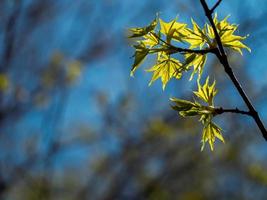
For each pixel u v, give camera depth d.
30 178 9.04
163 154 9.37
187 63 2.55
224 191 10.27
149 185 9.35
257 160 9.91
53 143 9.23
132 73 2.62
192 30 2.61
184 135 9.02
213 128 2.65
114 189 9.62
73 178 11.03
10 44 9.87
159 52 2.63
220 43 2.51
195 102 2.66
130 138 9.42
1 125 9.41
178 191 9.76
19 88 9.12
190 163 9.38
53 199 10.48
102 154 9.82
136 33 2.61
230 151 9.33
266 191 10.19
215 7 2.49
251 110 2.47
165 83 2.73
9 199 9.20
